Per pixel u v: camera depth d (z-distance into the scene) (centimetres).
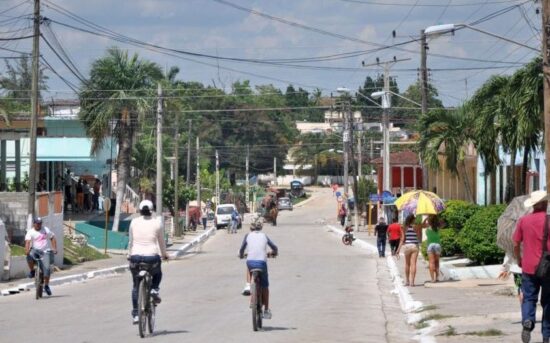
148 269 2681
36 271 4138
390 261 6688
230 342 2569
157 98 9044
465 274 4862
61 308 3650
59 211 6328
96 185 11400
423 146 7025
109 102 9112
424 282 4628
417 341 2666
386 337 2762
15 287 4562
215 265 6788
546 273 2166
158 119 8950
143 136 16225
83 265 6512
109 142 11850
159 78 9394
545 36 3338
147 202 2698
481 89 5578
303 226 15025
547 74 3325
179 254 8575
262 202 19125
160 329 2897
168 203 14188
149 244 2683
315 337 2717
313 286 4850
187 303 3850
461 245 5369
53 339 2661
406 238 4522
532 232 2197
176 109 9544
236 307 3659
